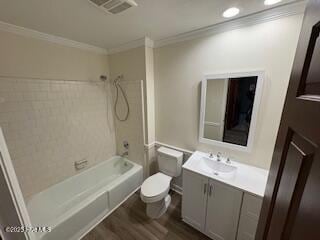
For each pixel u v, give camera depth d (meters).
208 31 1.72
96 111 2.56
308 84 0.47
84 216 1.73
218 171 1.82
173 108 2.23
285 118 0.64
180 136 2.25
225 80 1.70
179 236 1.71
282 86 1.41
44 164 1.99
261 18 1.40
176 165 2.12
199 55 1.84
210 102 1.85
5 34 1.56
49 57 1.92
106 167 2.74
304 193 0.41
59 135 2.11
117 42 2.22
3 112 1.62
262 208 0.80
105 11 1.35
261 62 1.48
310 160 0.40
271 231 0.63
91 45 2.33
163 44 2.11
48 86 1.94
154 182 2.01
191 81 1.97
